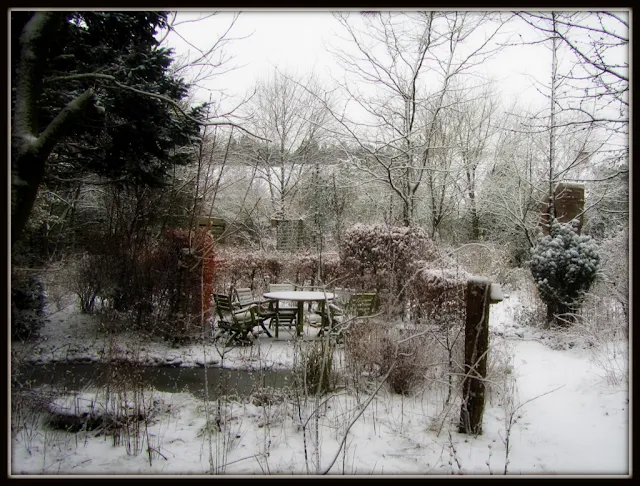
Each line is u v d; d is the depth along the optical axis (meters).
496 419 4.70
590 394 5.37
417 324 6.53
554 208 11.05
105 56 7.18
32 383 5.80
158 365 6.96
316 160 21.88
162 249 8.85
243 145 20.00
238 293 9.64
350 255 10.16
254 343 8.12
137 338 8.15
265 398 5.04
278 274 13.30
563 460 3.76
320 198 16.92
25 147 3.79
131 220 10.12
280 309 8.66
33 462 3.64
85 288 9.50
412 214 12.19
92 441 4.14
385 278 9.09
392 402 5.09
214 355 7.32
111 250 9.13
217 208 15.63
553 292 8.49
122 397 4.85
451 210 15.88
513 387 5.24
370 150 10.87
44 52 4.00
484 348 4.30
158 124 7.88
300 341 6.07
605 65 5.25
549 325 8.58
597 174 9.91
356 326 5.80
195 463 3.65
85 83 6.93
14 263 7.84
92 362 7.08
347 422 4.41
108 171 8.45
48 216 10.82
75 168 8.54
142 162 8.20
